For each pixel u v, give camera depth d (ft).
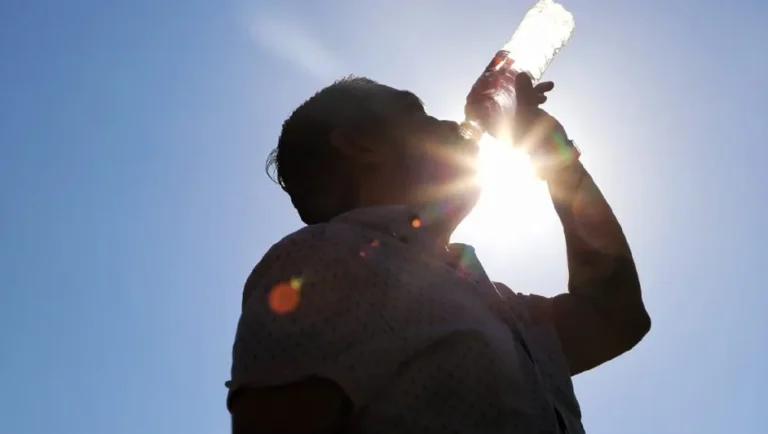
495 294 5.52
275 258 5.09
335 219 5.45
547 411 5.00
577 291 6.59
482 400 4.74
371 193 6.05
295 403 4.52
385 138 6.14
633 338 6.57
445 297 4.98
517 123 7.37
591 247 6.75
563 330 6.35
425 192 6.14
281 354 4.60
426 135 6.25
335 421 4.53
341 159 6.12
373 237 5.16
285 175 6.31
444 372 4.73
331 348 4.61
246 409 4.57
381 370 4.62
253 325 4.75
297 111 6.35
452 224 6.19
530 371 5.12
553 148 7.17
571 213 6.98
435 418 4.62
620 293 6.59
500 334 5.09
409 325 4.77
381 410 4.60
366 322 4.71
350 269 4.88
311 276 4.85
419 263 5.14
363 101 6.23
